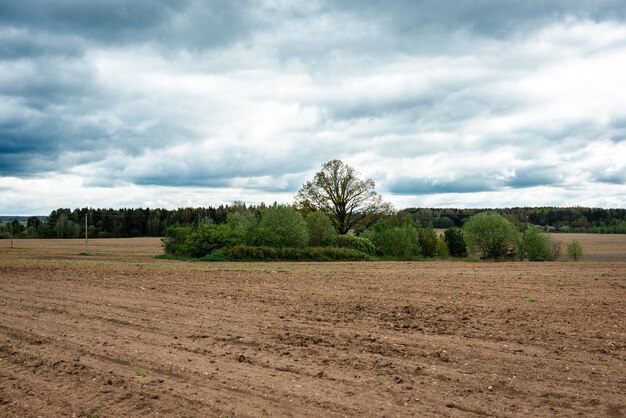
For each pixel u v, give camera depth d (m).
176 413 7.86
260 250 51.16
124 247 87.06
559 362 10.30
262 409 7.97
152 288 22.81
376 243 64.00
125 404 8.27
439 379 9.37
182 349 11.66
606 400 8.19
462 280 26.59
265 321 14.88
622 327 13.51
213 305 17.89
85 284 24.44
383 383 9.18
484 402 8.19
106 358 10.91
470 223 62.50
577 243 61.53
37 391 8.94
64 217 139.00
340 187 70.81
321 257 53.12
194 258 52.59
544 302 17.98
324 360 10.66
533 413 7.73
